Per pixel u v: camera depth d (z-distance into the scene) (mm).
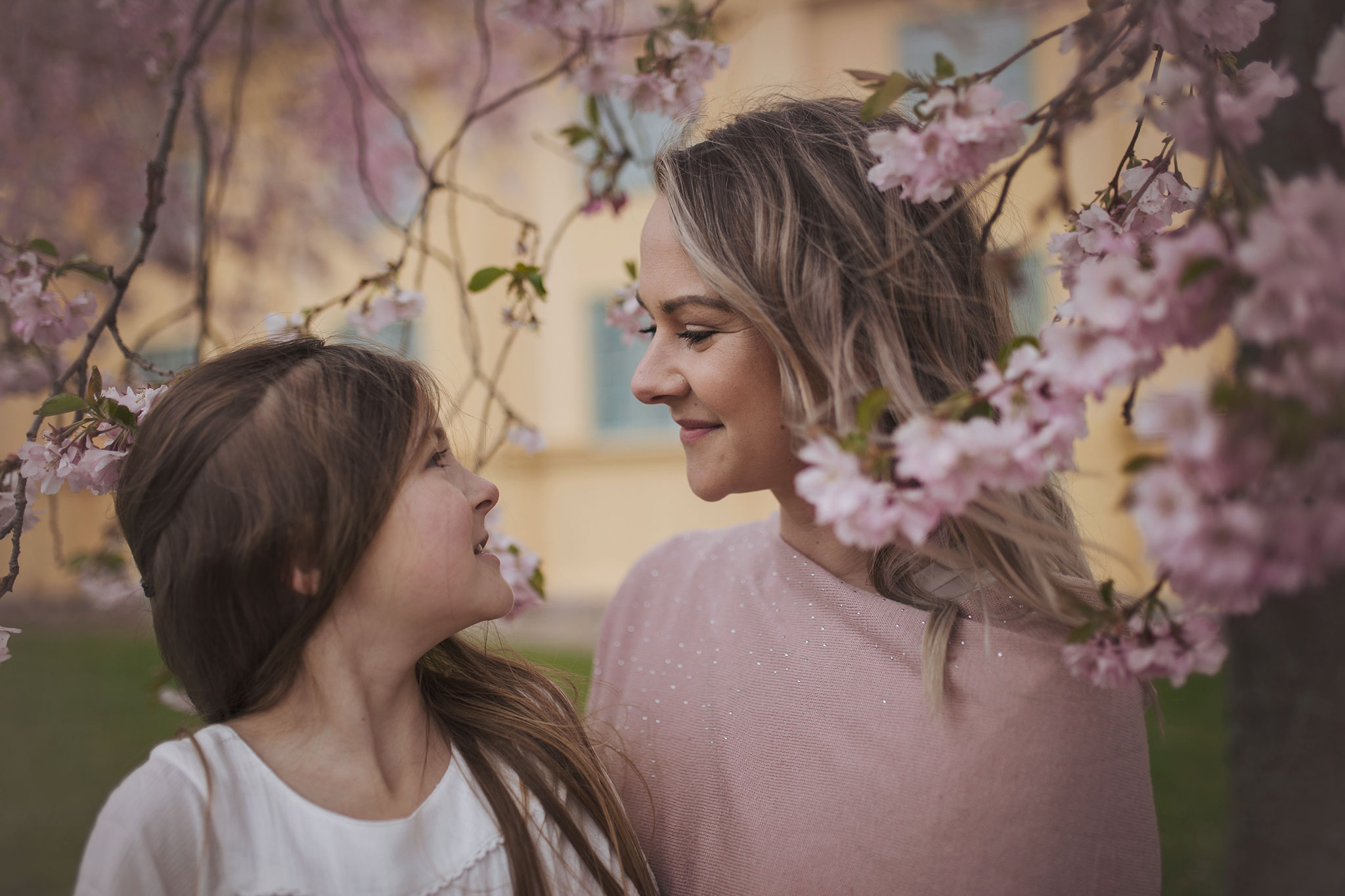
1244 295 551
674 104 1446
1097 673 729
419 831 935
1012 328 1136
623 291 1560
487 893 938
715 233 1003
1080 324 639
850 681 1052
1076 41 813
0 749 3840
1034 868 933
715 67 1456
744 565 1240
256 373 995
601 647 1400
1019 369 647
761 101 1210
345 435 953
